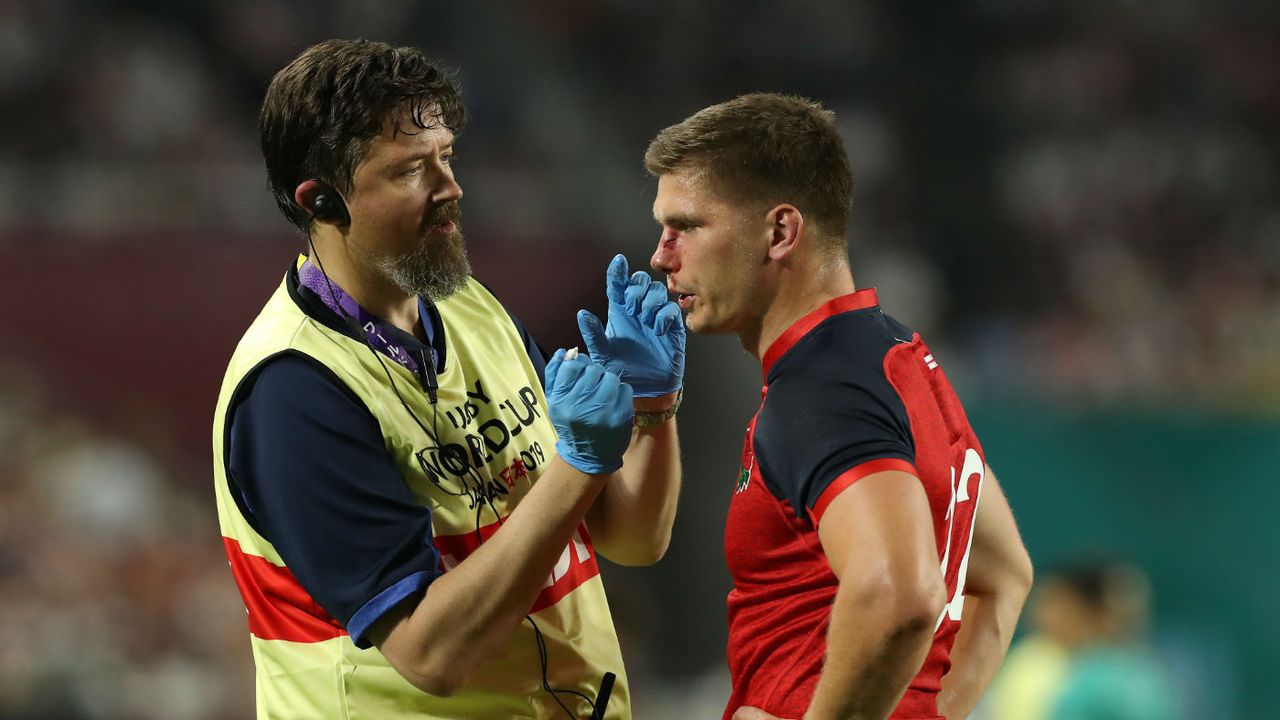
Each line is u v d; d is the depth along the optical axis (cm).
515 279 3055
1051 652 1855
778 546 734
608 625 875
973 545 849
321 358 770
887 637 644
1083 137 4728
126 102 3612
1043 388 3350
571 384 738
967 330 4103
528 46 4288
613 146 4147
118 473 2798
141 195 3159
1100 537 2758
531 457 841
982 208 4491
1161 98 4850
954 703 827
